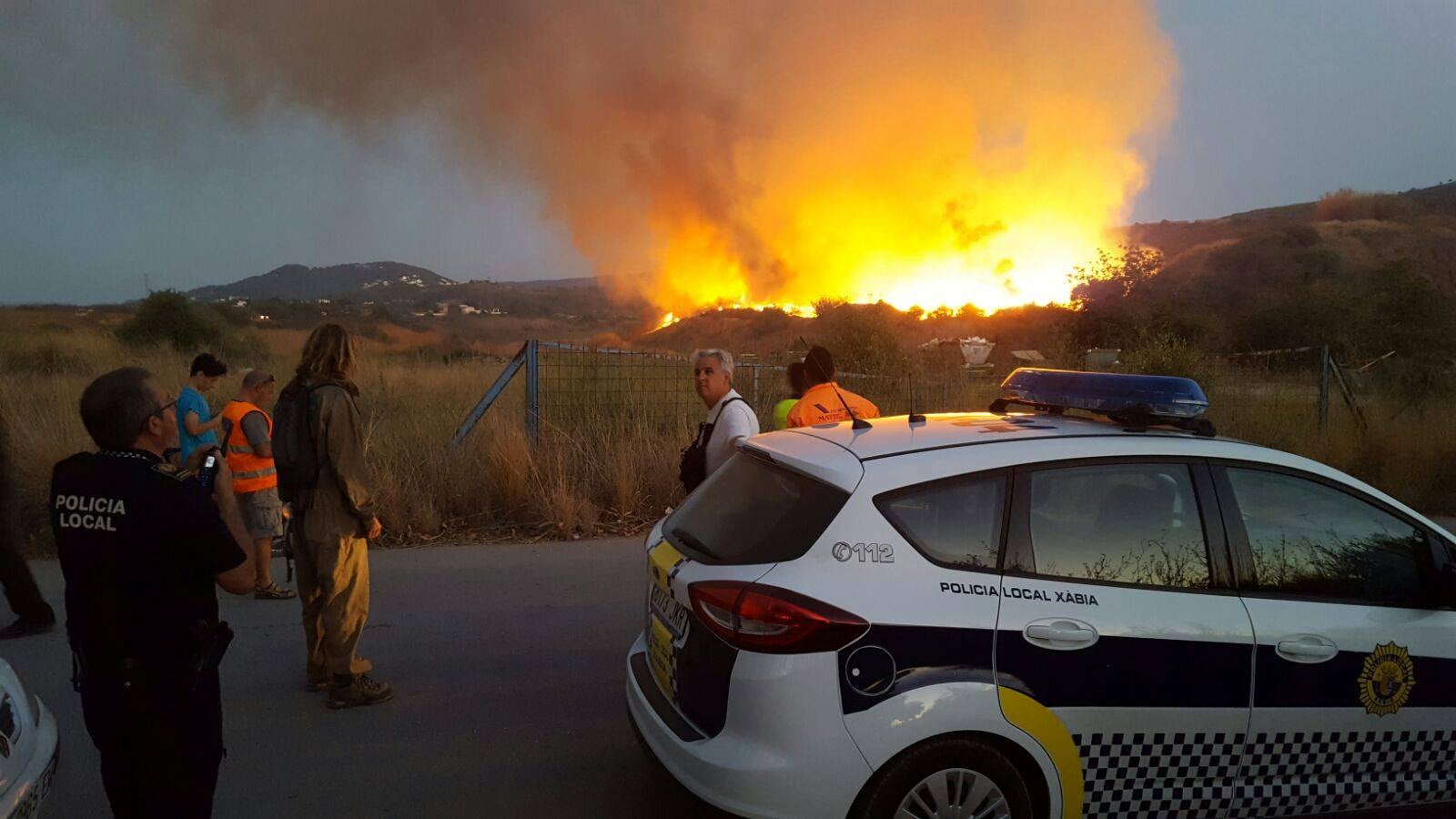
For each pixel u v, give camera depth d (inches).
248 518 236.8
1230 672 118.5
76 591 100.3
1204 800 119.0
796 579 107.7
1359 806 127.1
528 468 332.5
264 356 928.9
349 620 171.3
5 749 106.5
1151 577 120.0
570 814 138.9
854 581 108.1
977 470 118.3
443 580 257.9
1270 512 129.6
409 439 361.4
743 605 107.0
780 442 132.2
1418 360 722.8
